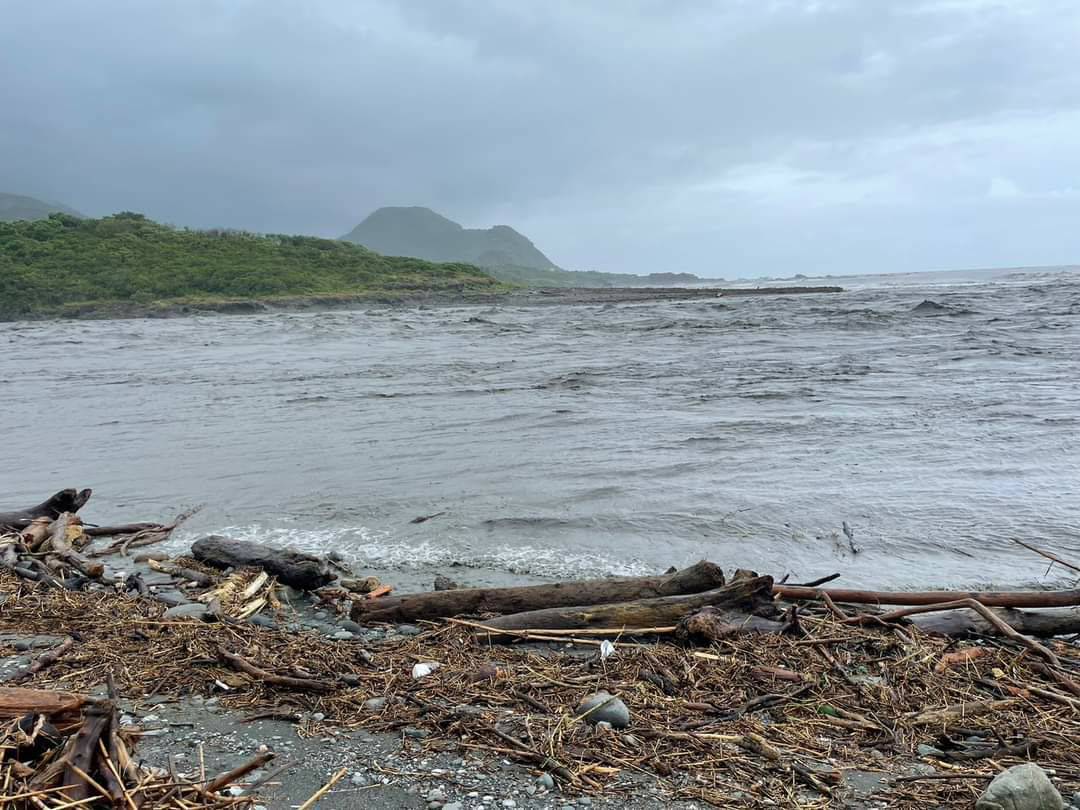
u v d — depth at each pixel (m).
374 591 6.45
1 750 3.00
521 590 5.73
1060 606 5.41
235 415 15.59
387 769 3.64
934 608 5.25
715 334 30.92
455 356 26.36
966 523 7.73
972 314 33.72
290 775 3.60
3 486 10.56
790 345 25.72
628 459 10.62
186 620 5.56
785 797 3.42
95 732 3.13
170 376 23.00
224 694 4.48
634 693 4.36
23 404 18.09
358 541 7.89
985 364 19.05
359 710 4.23
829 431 11.96
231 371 23.80
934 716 4.08
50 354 31.72
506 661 4.89
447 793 3.45
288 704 4.34
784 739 3.91
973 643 5.06
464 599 5.71
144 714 4.25
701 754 3.75
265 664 4.80
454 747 3.84
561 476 9.88
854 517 8.00
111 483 10.50
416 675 4.67
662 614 5.31
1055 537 7.32
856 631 5.18
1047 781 3.24
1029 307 36.19
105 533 8.34
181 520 8.78
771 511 8.25
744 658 4.79
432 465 10.74
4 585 6.50
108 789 2.91
